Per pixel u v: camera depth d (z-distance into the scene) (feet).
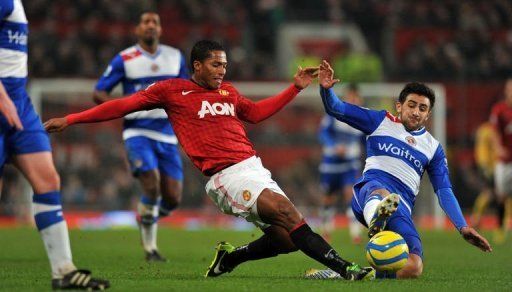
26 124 71.67
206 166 84.84
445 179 95.20
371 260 82.94
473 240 88.99
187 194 283.79
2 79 70.64
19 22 71.56
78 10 348.18
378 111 96.68
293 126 294.66
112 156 281.74
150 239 128.36
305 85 90.43
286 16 398.83
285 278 90.22
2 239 180.96
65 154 278.46
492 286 85.15
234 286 79.15
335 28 398.42
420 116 94.63
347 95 192.34
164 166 130.31
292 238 82.17
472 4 389.39
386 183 94.07
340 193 307.37
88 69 318.65
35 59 315.37
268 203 81.61
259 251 88.07
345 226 272.72
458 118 332.19
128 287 77.15
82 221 271.08
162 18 362.33
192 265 117.19
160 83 86.63
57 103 267.18
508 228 266.36
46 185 71.87
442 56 353.31
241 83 280.10
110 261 125.18
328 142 194.18
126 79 131.44
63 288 72.13
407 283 82.02
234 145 85.30
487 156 231.71
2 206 282.56
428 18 380.99
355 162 194.08
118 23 349.82
